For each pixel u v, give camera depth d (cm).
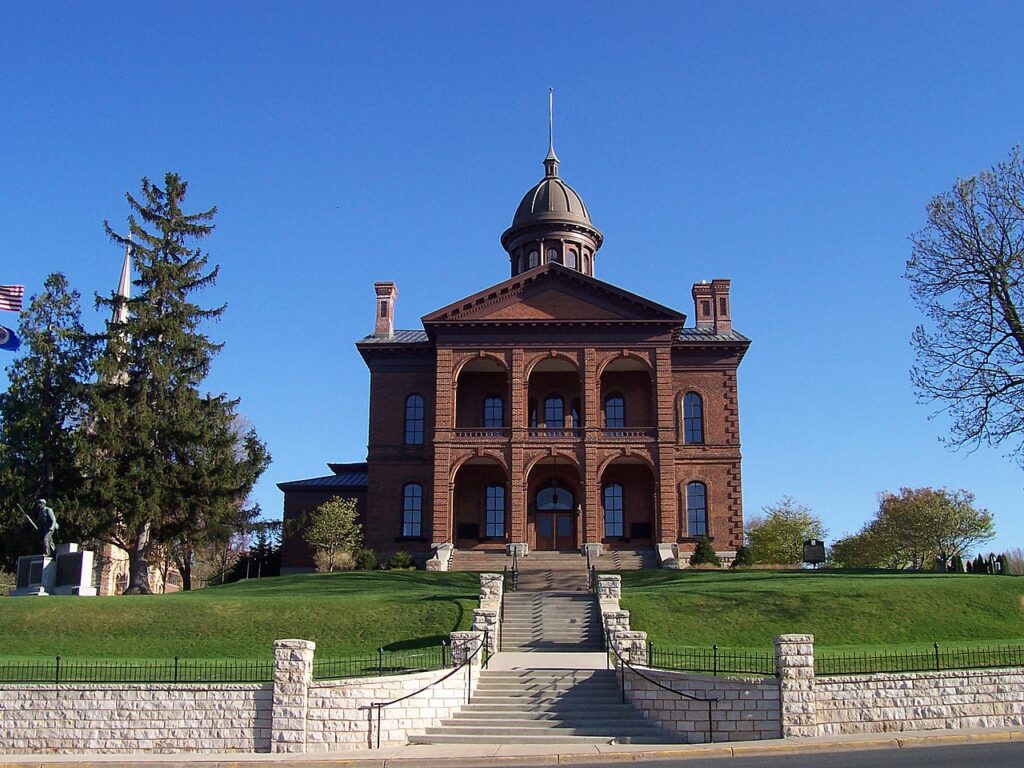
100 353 5341
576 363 5997
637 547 6000
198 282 5506
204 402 5344
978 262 4238
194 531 5175
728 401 6281
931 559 8288
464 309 6047
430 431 6303
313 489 6606
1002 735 2173
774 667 2553
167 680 2466
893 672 2339
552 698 2556
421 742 2373
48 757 2272
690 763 1992
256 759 2198
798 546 8312
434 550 5719
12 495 5138
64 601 3856
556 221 7488
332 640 3450
